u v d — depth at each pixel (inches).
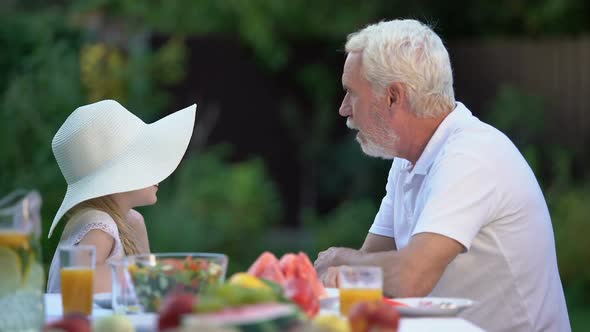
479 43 900.6
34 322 207.3
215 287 186.4
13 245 205.3
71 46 780.0
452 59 914.7
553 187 782.5
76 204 291.1
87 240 281.9
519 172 286.5
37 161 596.4
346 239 791.1
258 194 789.9
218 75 940.0
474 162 281.7
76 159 298.5
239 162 951.0
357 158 943.0
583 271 677.9
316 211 965.2
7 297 205.0
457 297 285.7
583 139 831.1
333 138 972.6
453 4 1004.6
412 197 303.4
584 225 685.9
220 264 221.6
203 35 933.2
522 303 285.0
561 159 802.2
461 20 1013.2
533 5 976.9
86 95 753.6
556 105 847.7
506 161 285.1
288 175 966.4
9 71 692.1
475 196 277.4
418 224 276.4
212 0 990.4
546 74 856.9
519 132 847.1
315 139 965.8
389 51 296.8
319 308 226.2
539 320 286.8
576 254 679.1
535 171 802.2
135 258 221.6
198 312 178.2
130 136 302.7
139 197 300.5
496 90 889.5
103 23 981.2
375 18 989.2
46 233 458.3
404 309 228.8
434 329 213.9
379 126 302.4
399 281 267.7
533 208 286.8
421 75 295.0
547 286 289.3
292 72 969.5
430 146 296.5
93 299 239.0
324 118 967.0
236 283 195.6
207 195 764.6
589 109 829.2
